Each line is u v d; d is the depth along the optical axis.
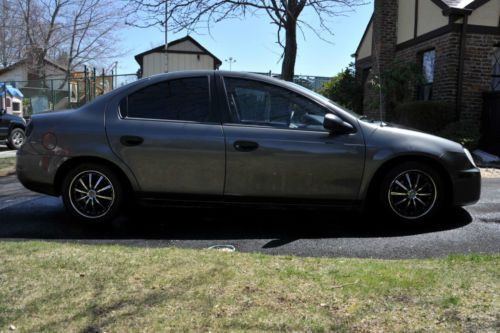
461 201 5.02
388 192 4.96
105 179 5.04
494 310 2.70
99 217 5.09
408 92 14.45
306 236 4.77
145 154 4.90
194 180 4.90
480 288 3.01
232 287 3.06
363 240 4.61
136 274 3.29
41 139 5.04
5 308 2.78
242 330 2.52
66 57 36.78
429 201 5.02
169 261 3.59
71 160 5.00
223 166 4.86
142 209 5.88
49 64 36.69
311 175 4.84
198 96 5.00
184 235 4.82
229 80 5.02
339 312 2.71
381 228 5.02
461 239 4.58
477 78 12.77
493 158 11.19
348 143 4.83
